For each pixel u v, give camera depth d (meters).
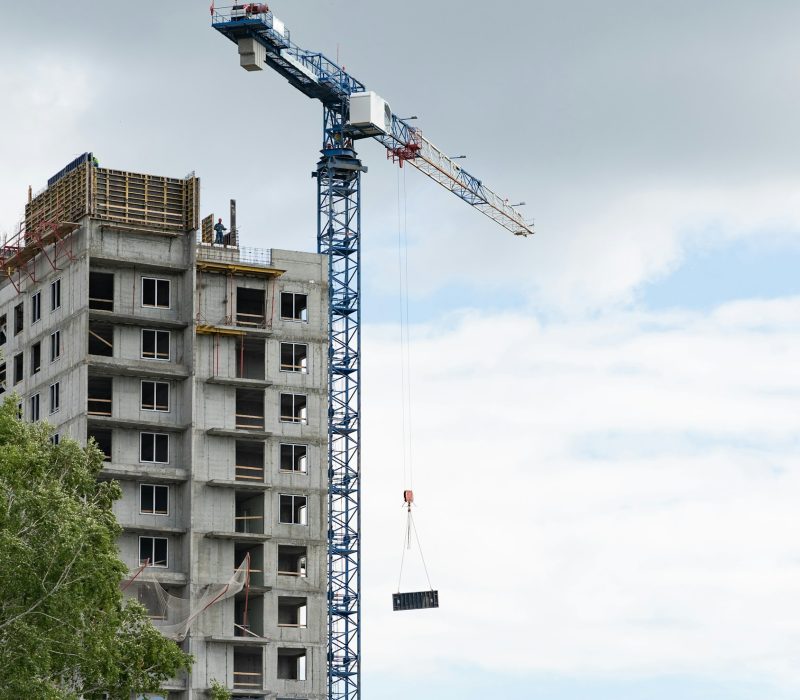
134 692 142.38
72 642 129.00
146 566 199.88
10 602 124.88
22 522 127.88
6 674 122.38
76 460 148.00
